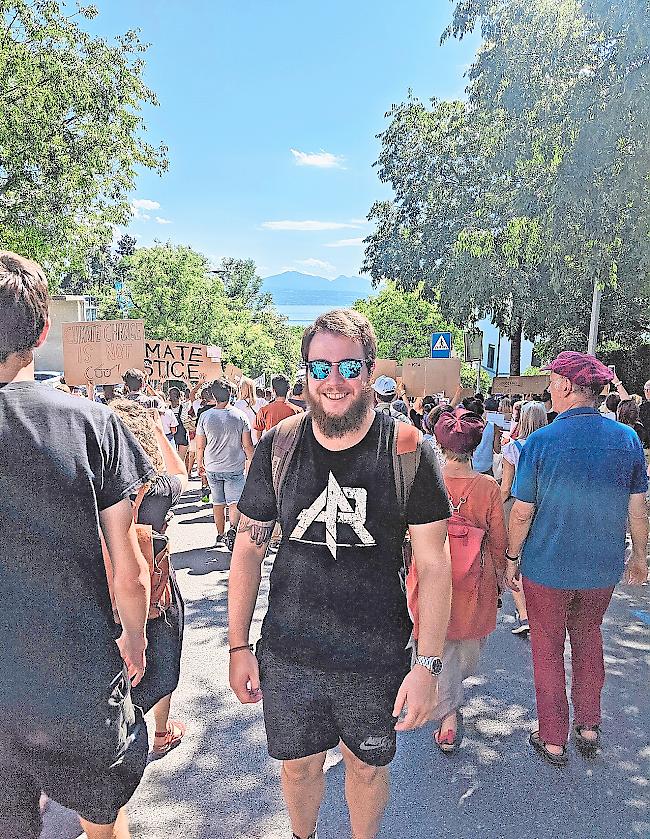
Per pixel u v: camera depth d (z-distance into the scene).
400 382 13.80
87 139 19.14
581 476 3.50
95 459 2.02
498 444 8.21
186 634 5.43
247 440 7.73
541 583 3.61
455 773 3.55
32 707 1.92
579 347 26.11
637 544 3.77
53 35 18.67
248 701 2.49
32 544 1.89
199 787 3.46
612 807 3.28
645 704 4.28
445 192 25.69
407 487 2.31
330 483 2.32
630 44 9.41
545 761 3.65
